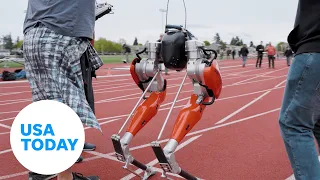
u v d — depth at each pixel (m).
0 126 5.59
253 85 11.72
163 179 3.18
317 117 2.16
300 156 2.09
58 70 2.54
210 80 2.65
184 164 3.66
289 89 2.12
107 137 4.75
